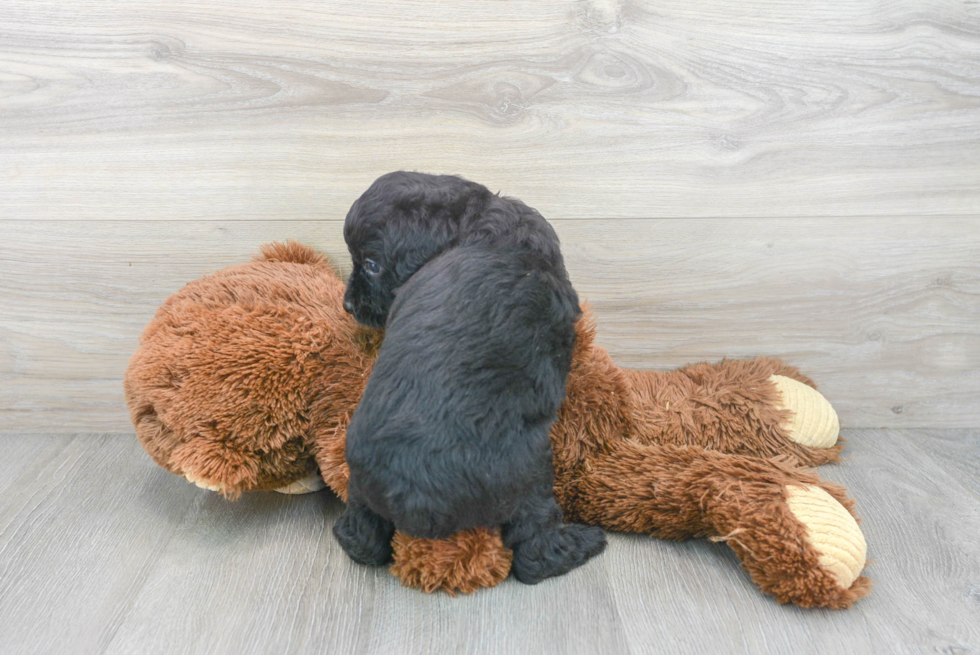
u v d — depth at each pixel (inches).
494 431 32.8
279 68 47.8
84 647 34.0
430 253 36.6
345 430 40.9
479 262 34.3
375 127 49.1
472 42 47.6
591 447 43.4
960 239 52.9
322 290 44.9
